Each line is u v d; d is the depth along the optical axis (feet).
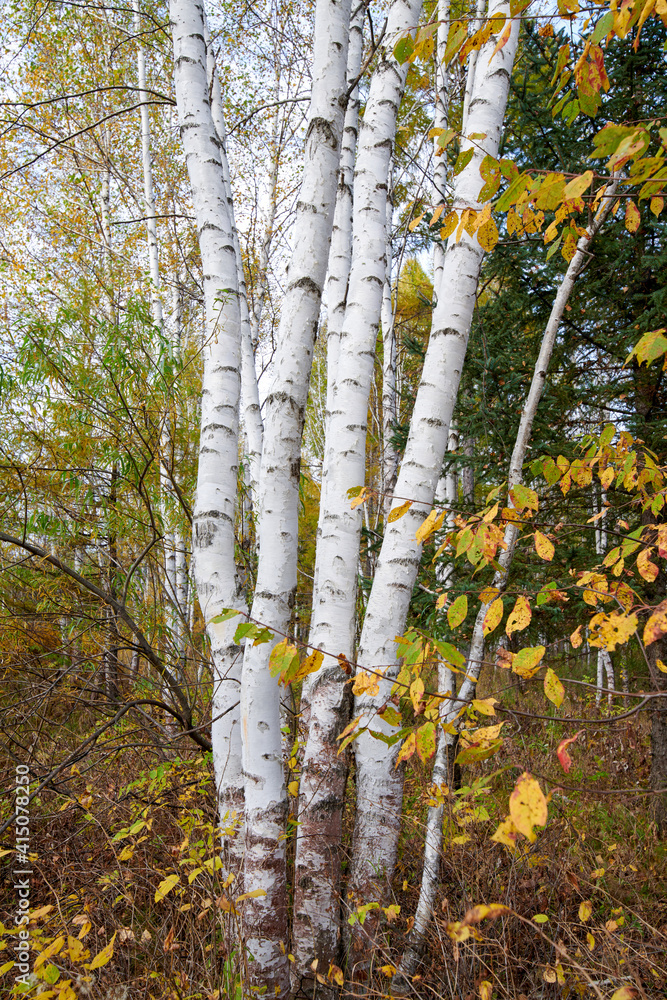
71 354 13.08
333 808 7.04
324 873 6.88
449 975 6.07
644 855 9.80
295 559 7.12
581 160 12.89
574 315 14.03
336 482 8.00
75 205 25.63
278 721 6.86
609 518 12.94
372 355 8.38
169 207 26.48
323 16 7.59
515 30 7.74
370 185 8.52
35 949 5.88
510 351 13.79
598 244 12.69
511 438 13.98
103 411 12.71
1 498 12.16
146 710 13.00
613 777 13.00
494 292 15.01
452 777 7.33
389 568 7.37
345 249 10.69
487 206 4.52
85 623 12.35
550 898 7.03
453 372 7.52
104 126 26.25
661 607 3.88
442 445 7.54
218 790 7.59
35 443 13.56
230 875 6.64
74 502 13.55
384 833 7.02
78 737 11.30
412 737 4.16
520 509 4.97
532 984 6.14
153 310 21.70
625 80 12.59
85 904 7.34
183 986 6.06
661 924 7.52
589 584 5.60
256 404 16.20
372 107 8.64
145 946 7.00
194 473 15.80
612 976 5.48
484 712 4.06
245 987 6.00
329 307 10.58
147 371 12.53
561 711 13.71
